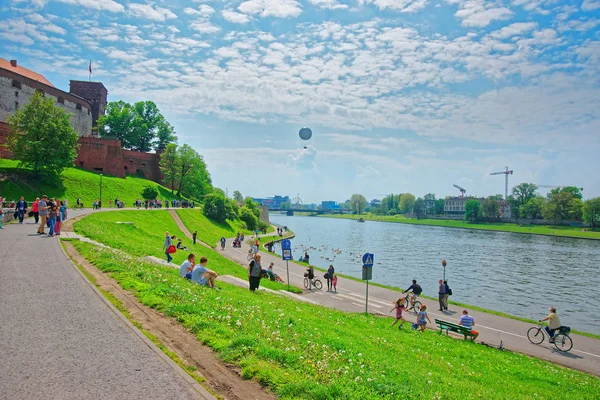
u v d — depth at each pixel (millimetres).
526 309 44031
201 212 103875
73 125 119375
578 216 180500
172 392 7648
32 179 78500
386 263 76500
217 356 9695
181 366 8883
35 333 9883
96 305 12367
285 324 13547
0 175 72812
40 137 77750
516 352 22812
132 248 31766
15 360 8422
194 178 134750
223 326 11492
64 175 89938
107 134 140625
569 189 198750
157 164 136875
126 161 128250
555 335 24250
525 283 59688
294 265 53844
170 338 10516
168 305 12812
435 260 81812
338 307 30391
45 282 14648
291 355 9867
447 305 33812
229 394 8023
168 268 24125
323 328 15359
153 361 8859
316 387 8227
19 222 34625
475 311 32656
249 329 11812
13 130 78562
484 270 70438
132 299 13477
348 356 11156
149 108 149250
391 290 39000
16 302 12164
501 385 14406
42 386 7473
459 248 106750
